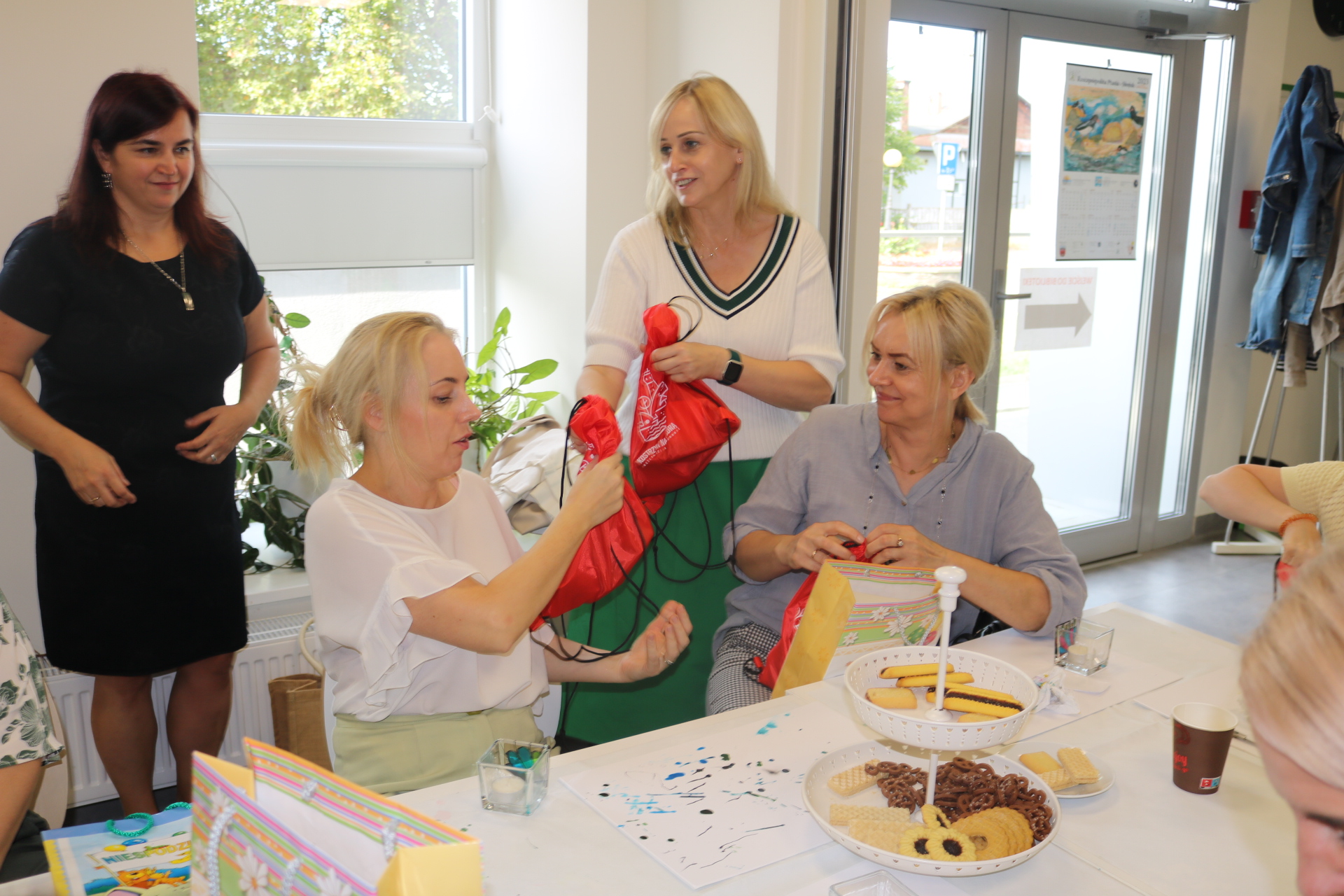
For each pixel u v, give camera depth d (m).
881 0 2.62
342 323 3.29
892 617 1.39
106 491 1.83
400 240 3.28
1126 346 3.82
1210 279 3.86
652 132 2.00
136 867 0.92
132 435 1.91
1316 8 3.92
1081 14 3.33
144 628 1.98
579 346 3.07
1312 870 0.49
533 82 3.14
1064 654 1.40
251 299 2.17
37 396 2.36
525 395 3.15
